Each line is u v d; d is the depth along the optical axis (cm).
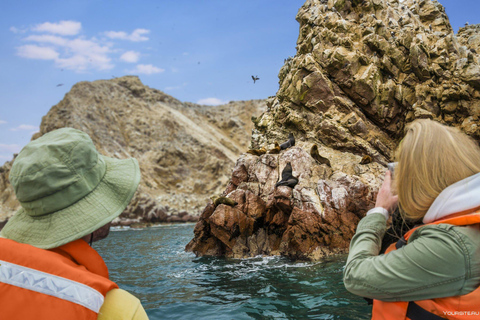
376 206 144
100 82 6131
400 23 1625
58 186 108
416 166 121
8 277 91
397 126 1479
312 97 1500
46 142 113
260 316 491
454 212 113
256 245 1043
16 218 115
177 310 536
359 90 1453
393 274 112
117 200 119
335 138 1410
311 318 470
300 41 1758
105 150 4778
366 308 497
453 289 105
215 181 4809
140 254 1240
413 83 1480
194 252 1122
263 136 1681
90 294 95
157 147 5147
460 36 1759
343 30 1551
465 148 119
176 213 3691
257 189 1116
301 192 1030
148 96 6462
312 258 924
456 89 1386
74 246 110
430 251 108
